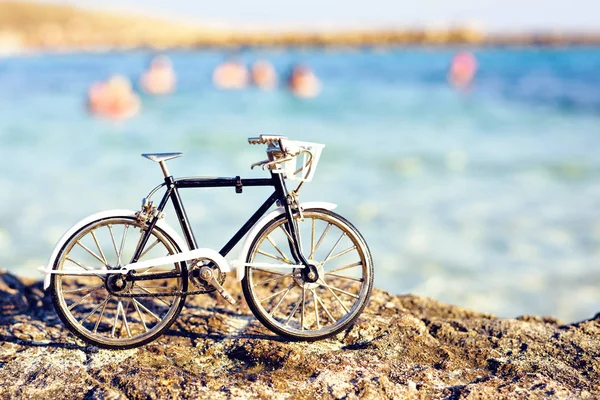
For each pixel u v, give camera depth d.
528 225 12.80
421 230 12.57
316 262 3.61
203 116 32.66
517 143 22.67
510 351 3.74
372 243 11.82
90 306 4.25
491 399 3.15
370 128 27.66
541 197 15.02
